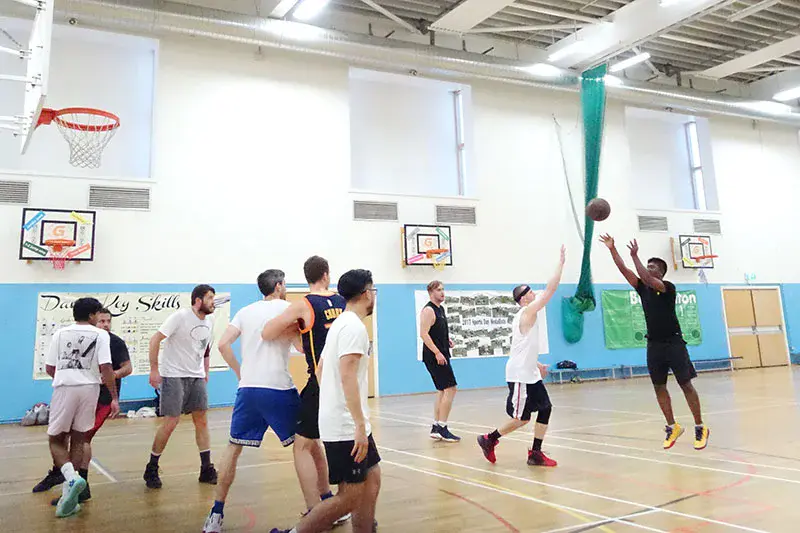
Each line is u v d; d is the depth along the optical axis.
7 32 9.88
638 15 10.94
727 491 3.67
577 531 3.00
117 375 4.43
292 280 10.79
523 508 3.44
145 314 9.72
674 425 4.92
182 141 10.37
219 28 9.87
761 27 12.63
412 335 11.61
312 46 10.53
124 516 3.47
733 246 15.16
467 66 11.75
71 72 10.37
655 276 4.93
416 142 13.02
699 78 15.64
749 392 9.32
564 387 11.73
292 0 9.80
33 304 9.13
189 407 4.28
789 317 15.48
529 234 12.97
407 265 11.73
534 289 12.82
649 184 15.19
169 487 4.20
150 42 10.60
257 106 10.98
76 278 9.41
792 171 16.34
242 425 3.22
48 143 10.03
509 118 13.20
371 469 2.62
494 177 12.83
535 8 11.17
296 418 3.27
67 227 9.35
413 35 12.48
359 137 12.45
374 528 2.91
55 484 4.21
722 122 15.60
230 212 10.53
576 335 12.88
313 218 11.13
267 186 10.86
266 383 3.25
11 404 8.81
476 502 3.60
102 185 9.79
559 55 12.51
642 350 13.73
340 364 2.48
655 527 3.03
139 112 10.74
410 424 7.21
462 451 5.28
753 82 16.19
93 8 9.15
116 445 6.21
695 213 14.83
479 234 12.48
